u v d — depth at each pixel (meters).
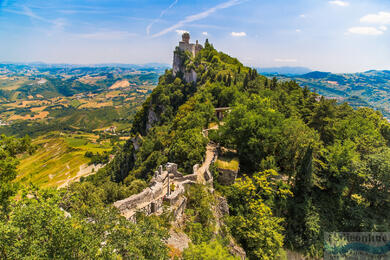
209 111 73.31
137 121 152.25
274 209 36.22
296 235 35.81
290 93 83.38
